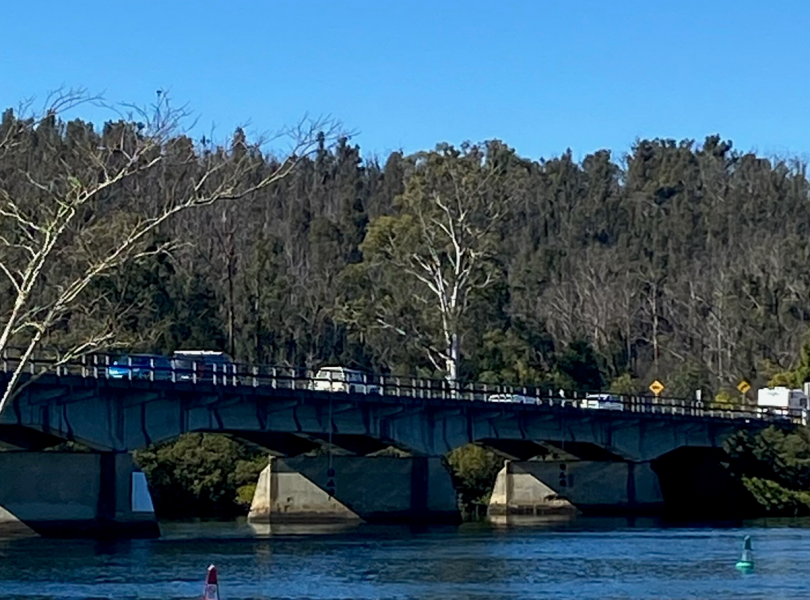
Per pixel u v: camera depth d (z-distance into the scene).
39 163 94.06
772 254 192.12
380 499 96.19
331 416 90.75
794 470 120.81
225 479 110.69
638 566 65.62
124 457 79.00
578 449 112.12
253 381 88.81
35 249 58.56
